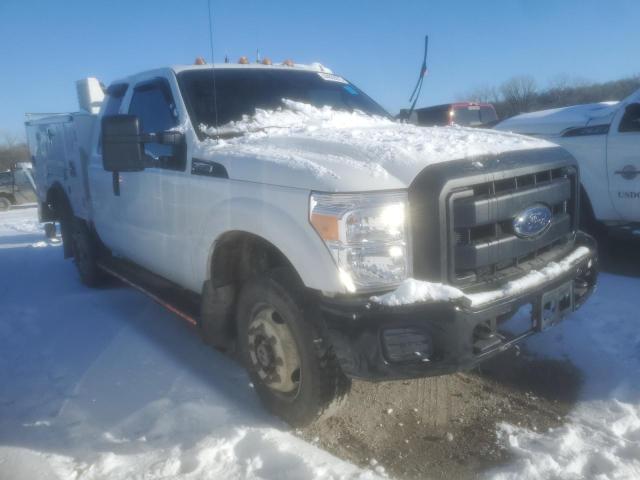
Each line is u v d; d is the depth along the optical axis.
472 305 2.44
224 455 2.69
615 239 5.42
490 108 13.85
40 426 3.04
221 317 3.34
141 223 4.05
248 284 2.98
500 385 3.37
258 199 2.79
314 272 2.51
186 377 3.51
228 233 3.07
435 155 2.63
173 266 3.75
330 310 2.47
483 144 2.90
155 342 4.10
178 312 3.62
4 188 20.80
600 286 4.66
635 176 4.73
